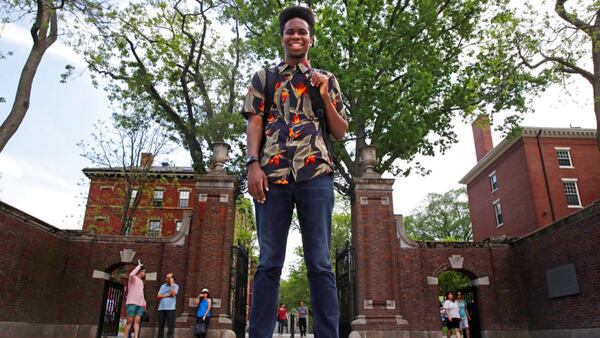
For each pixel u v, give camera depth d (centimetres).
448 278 3969
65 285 1641
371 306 1490
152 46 1905
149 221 4138
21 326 1412
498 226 3800
